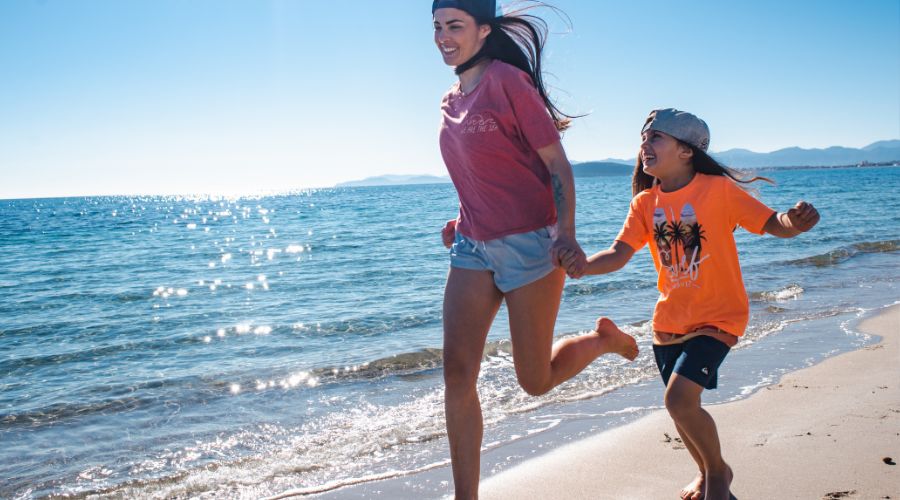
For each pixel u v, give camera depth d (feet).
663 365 9.36
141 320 31.50
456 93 8.80
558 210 8.13
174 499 11.49
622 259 9.50
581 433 13.46
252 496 11.35
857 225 69.77
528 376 8.86
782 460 11.15
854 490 9.87
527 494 10.62
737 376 17.08
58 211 264.52
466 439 8.32
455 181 8.89
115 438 14.85
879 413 13.32
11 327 30.40
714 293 8.86
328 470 12.37
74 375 21.07
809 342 20.83
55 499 11.72
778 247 51.83
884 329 22.06
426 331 26.58
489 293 8.71
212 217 182.70
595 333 9.88
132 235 106.83
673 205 9.24
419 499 10.81
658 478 10.96
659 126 9.27
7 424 16.08
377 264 53.21
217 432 14.97
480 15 8.41
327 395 17.63
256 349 24.20
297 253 66.85
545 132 8.11
